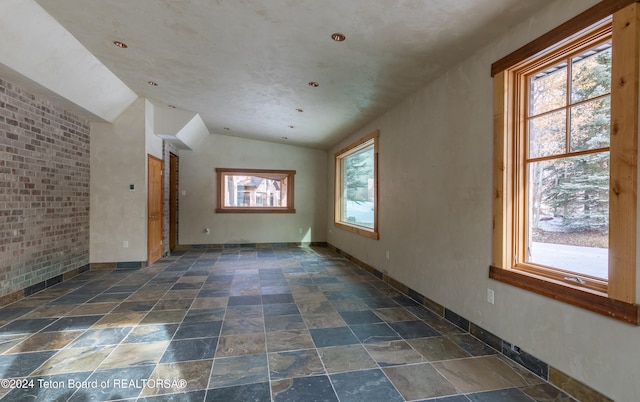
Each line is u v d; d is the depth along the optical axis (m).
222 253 6.28
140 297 3.42
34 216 3.47
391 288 3.84
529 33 1.99
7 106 3.07
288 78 3.42
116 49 3.10
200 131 6.16
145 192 4.79
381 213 4.28
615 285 1.50
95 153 4.61
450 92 2.80
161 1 2.25
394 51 2.58
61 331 2.52
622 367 1.47
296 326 2.67
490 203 2.31
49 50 2.86
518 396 1.72
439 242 2.94
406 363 2.07
